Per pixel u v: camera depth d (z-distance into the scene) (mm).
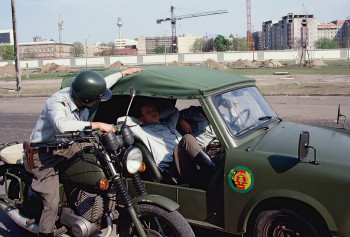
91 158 3719
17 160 4348
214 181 3561
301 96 18000
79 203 3707
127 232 3545
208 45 170875
